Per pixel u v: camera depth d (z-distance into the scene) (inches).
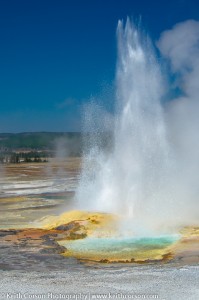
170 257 655.8
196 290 481.1
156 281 516.4
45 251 689.6
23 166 3282.5
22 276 550.0
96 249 711.1
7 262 627.2
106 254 683.4
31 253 679.1
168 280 520.1
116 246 728.3
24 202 1323.8
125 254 682.8
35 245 727.7
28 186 1856.5
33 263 622.5
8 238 778.8
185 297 458.9
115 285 502.3
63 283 513.3
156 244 737.6
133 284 505.4
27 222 963.3
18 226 914.7
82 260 648.4
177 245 724.0
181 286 495.2
